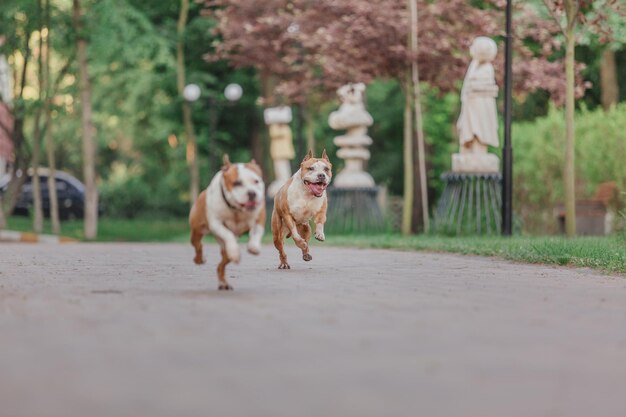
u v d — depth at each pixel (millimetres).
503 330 7523
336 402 4910
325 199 13141
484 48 24359
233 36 32500
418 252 19578
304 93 31188
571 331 7559
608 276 12992
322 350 6477
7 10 32781
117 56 36469
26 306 8938
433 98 41031
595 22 23156
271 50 31984
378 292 10453
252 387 5273
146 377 5531
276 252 19625
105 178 56000
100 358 6133
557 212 27609
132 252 20406
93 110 45750
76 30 33094
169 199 47500
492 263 15750
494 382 5496
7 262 16094
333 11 28906
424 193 27594
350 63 28156
